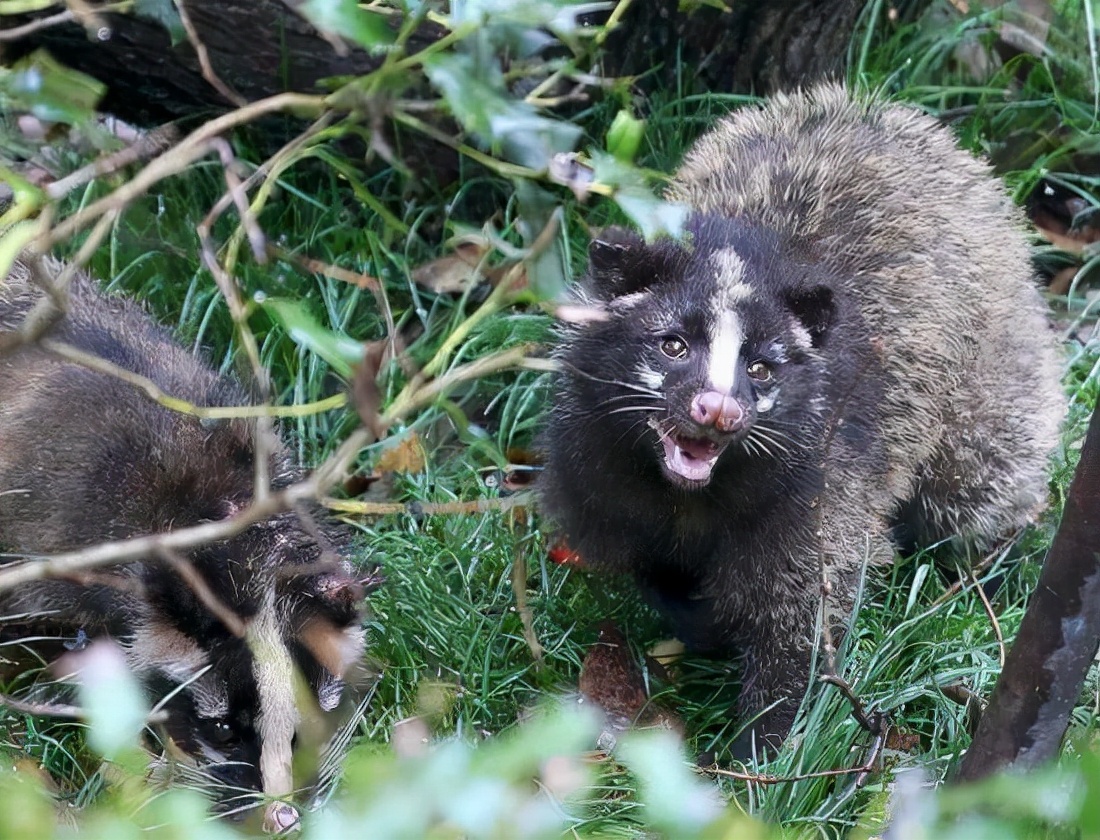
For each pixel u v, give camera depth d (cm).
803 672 895
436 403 592
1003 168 1307
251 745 802
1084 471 581
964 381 995
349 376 514
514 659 958
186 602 809
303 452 1058
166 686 814
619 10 588
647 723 920
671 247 874
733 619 926
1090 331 1228
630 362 859
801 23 1255
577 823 736
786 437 859
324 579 850
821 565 826
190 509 859
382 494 1081
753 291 855
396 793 320
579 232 1188
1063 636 612
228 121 535
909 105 1205
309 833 363
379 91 523
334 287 1146
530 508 1018
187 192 1201
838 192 1005
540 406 1100
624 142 544
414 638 943
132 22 1087
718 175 1041
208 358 1071
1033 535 1052
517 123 477
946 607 958
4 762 746
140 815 592
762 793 788
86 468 878
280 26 1109
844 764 807
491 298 564
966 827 351
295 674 819
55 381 910
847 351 913
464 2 510
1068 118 1298
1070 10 1364
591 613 988
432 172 1223
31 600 885
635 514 914
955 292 995
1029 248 1105
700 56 1267
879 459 934
